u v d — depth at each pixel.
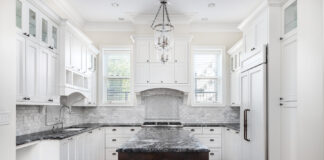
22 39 2.93
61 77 3.93
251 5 4.70
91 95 5.45
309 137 1.93
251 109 3.44
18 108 3.44
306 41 1.99
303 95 2.03
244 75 3.75
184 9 4.92
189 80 5.42
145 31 5.42
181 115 5.86
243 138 3.74
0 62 2.21
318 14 1.84
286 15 3.02
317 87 1.82
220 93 5.98
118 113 5.88
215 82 6.04
